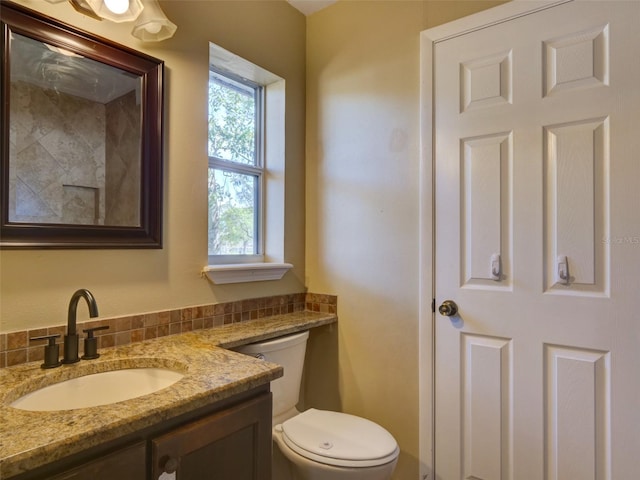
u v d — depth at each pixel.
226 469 0.90
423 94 1.58
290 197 1.90
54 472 0.64
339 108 1.87
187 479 0.82
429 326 1.55
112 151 1.21
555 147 1.30
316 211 1.94
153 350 1.17
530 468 1.33
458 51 1.50
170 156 1.38
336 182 1.87
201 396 0.84
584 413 1.24
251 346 1.44
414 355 1.60
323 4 1.91
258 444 0.98
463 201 1.48
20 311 1.02
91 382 1.03
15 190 1.01
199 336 1.38
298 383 1.64
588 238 1.24
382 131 1.72
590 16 1.24
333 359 1.85
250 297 1.69
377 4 1.75
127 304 1.25
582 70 1.25
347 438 1.35
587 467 1.23
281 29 1.86
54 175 1.08
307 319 1.73
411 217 1.62
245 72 1.79
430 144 1.56
